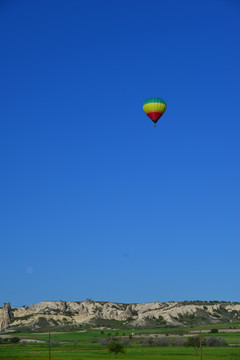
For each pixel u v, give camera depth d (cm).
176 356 13812
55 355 14388
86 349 17588
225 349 15975
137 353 15050
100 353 15250
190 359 12812
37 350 16875
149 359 13000
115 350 14775
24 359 13150
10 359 13162
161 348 17175
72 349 17562
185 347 17612
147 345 19075
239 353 14375
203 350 15725
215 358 12962
